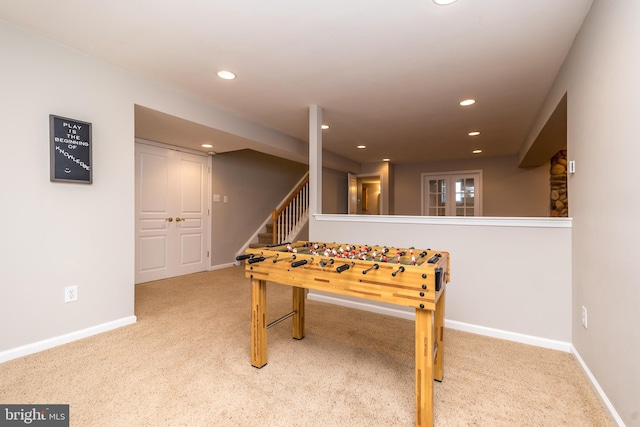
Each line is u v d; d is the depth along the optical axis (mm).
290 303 3332
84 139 2264
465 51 2230
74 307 2266
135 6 1765
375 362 2021
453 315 2635
